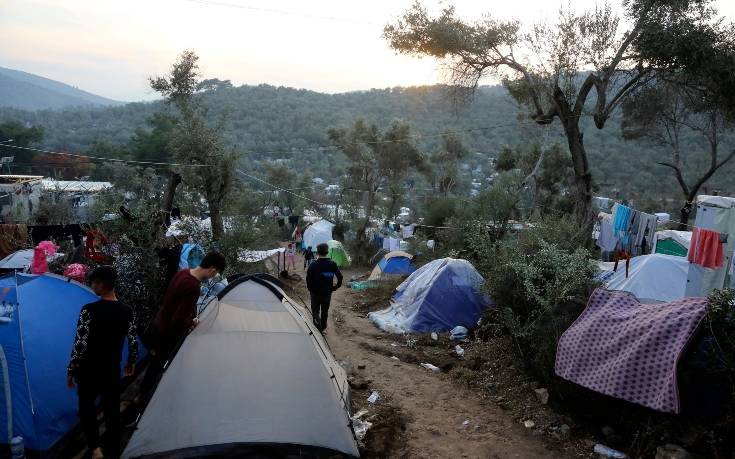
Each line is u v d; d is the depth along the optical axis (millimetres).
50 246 9555
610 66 15211
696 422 4797
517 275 8555
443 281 10555
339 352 8719
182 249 9875
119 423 4801
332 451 5055
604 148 52438
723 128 20188
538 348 6680
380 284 17062
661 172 47062
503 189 20156
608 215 15367
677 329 5027
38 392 5008
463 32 18375
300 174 74250
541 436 5699
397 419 6047
